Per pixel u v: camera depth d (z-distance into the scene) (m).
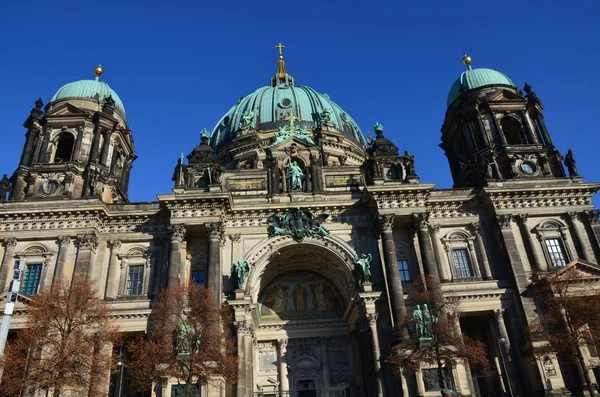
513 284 54.78
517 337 52.72
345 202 59.00
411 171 61.25
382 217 56.12
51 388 43.97
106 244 56.97
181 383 46.84
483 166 62.38
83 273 53.28
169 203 55.44
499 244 57.97
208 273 52.53
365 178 62.75
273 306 63.75
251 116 85.06
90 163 61.03
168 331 45.84
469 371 49.75
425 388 47.56
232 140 83.06
